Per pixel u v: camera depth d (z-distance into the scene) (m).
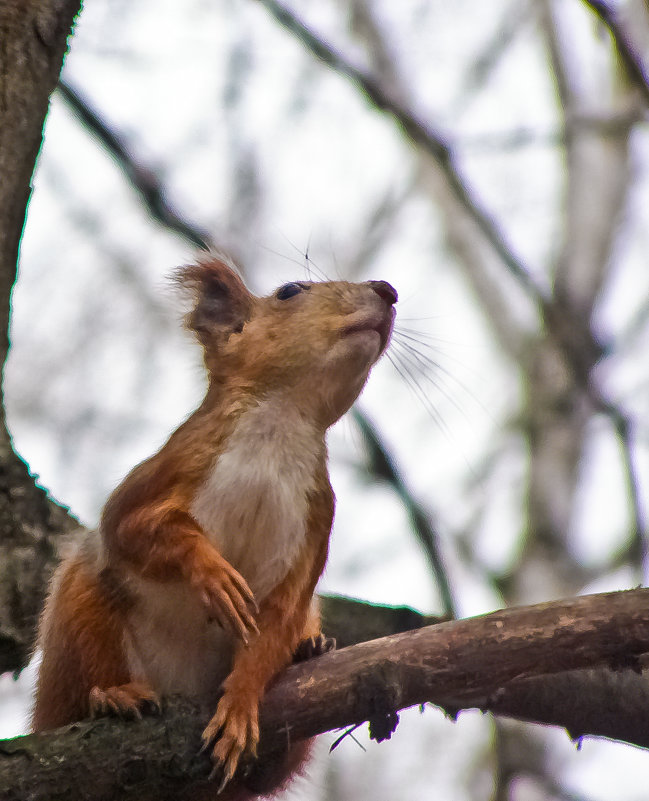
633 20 18.77
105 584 9.45
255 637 8.94
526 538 21.23
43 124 10.52
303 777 10.34
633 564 15.31
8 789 7.66
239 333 10.40
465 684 8.07
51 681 9.60
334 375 10.09
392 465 14.98
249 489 9.64
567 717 9.81
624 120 19.05
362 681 8.16
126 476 9.86
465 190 15.02
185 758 8.16
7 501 10.95
